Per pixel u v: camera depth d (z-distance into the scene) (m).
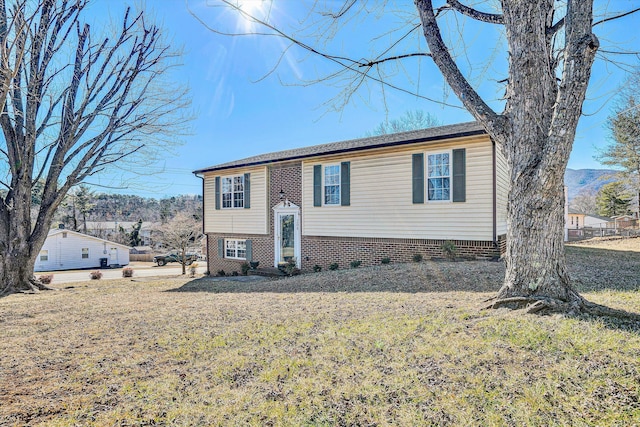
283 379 3.15
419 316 4.55
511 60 4.55
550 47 4.89
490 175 9.84
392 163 11.52
